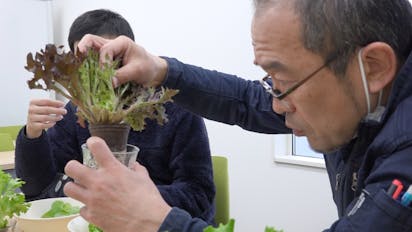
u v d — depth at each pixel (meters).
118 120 0.65
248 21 2.28
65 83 0.63
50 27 4.06
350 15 0.57
